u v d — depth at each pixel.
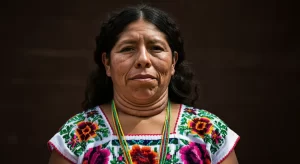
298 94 8.08
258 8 8.13
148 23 3.17
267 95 8.09
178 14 8.05
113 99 3.35
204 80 8.05
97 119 3.22
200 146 3.12
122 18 3.20
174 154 3.07
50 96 7.89
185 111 3.29
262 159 7.96
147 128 3.19
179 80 3.58
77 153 3.09
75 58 7.95
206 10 8.10
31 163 7.73
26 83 7.86
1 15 7.86
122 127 3.19
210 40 8.09
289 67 8.12
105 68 3.43
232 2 8.13
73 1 7.98
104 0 8.00
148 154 3.07
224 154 3.16
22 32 7.90
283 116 8.06
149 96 3.13
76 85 7.93
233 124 8.02
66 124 3.22
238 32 8.12
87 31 7.98
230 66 8.10
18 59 7.87
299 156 7.98
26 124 7.80
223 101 8.06
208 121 3.21
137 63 3.07
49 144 3.14
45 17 7.94
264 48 8.14
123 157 3.05
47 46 7.93
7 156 7.71
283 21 8.16
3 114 7.78
